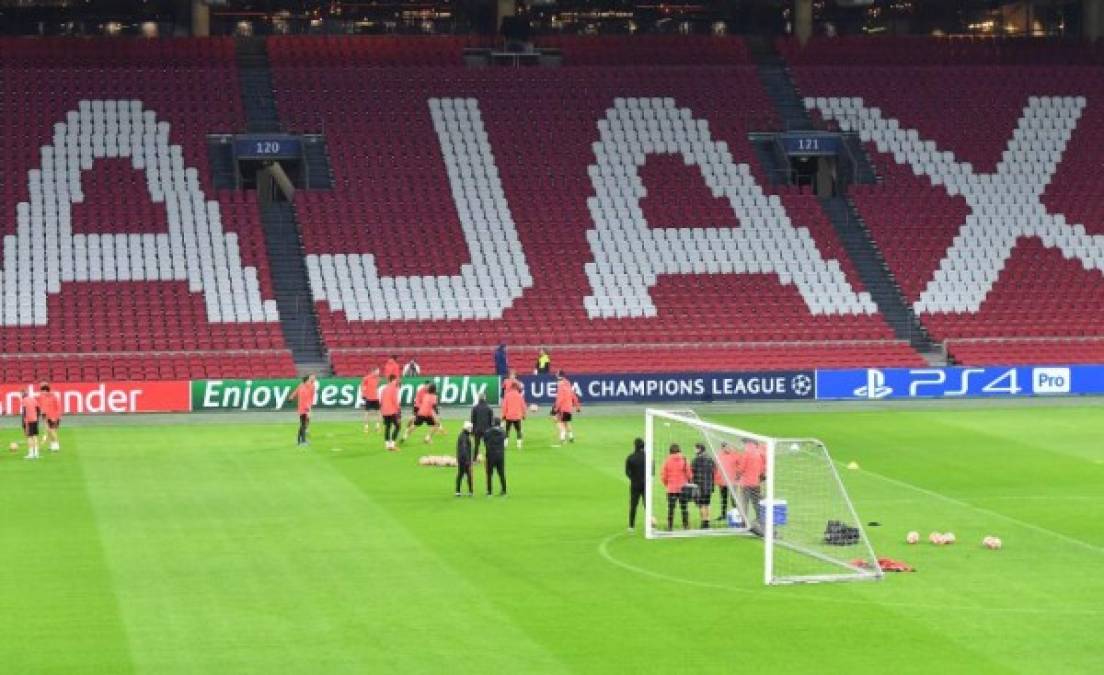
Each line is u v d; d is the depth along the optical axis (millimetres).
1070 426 77938
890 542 50250
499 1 115188
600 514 54469
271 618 40094
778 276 98750
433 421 71688
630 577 44875
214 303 91438
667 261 98750
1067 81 114438
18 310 89188
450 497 57594
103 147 100125
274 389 83125
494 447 57594
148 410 81750
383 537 50250
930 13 123812
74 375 84625
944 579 45000
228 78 106438
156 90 104438
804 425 78438
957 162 107750
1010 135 110000
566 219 100438
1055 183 106938
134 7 114438
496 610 40969
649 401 86875
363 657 36656
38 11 113438
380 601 41875
